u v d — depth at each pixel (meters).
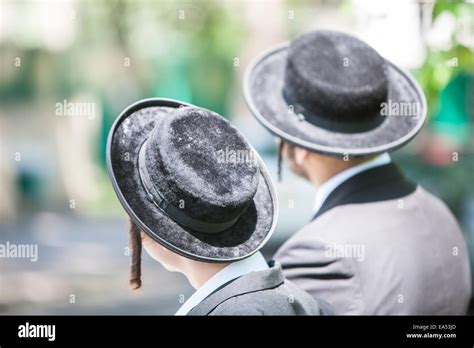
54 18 17.00
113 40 17.17
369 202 3.62
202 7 15.98
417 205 3.68
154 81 17.45
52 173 17.25
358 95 3.64
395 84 3.93
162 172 2.56
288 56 3.80
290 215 10.26
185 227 2.60
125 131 2.71
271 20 16.23
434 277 3.54
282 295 2.68
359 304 3.41
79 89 17.72
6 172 16.72
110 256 12.61
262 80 4.00
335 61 3.72
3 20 17.00
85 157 17.61
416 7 6.09
